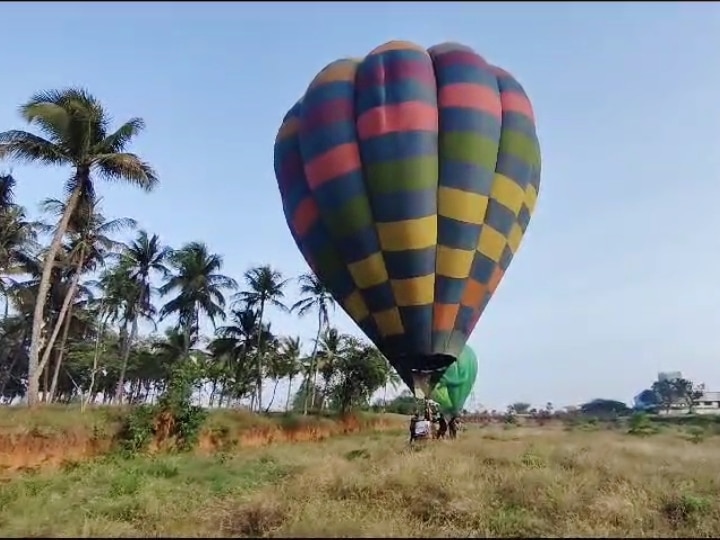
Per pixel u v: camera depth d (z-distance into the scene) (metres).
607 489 11.09
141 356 58.59
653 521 9.30
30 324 46.34
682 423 53.03
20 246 34.97
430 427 22.11
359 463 15.55
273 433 34.03
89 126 25.41
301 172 19.91
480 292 18.38
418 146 17.77
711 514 9.66
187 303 46.12
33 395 23.38
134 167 25.77
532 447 18.16
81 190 26.53
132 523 9.70
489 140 18.42
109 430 22.97
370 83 18.78
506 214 18.59
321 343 52.72
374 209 17.95
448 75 19.11
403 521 9.00
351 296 18.84
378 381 51.66
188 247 46.88
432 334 17.92
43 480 15.70
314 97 19.47
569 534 8.38
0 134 24.75
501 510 9.46
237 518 9.25
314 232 19.28
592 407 85.38
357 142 18.45
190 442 25.22
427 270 17.62
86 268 35.41
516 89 20.30
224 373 51.72
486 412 77.38
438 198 17.86
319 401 58.47
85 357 55.69
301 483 11.81
